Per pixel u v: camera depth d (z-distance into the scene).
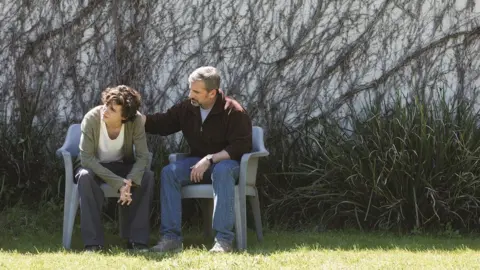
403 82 7.75
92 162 5.80
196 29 7.82
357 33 7.79
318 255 5.36
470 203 7.01
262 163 7.50
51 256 5.27
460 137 7.06
